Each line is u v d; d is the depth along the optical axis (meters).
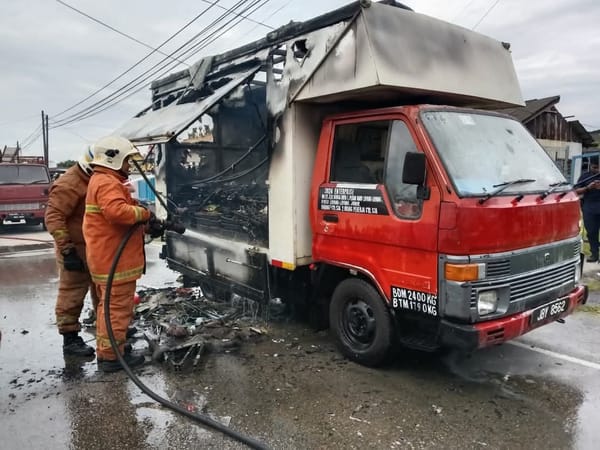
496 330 3.36
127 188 4.08
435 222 3.39
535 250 3.65
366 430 3.19
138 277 4.19
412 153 3.38
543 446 3.01
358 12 3.77
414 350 4.53
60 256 4.45
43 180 14.16
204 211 5.96
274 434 3.14
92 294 4.87
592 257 8.24
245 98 5.81
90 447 3.04
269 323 5.29
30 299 6.54
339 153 4.25
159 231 4.39
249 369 4.15
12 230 14.93
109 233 3.95
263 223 4.95
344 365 4.21
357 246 4.04
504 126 4.27
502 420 3.30
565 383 3.85
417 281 3.57
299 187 4.49
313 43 4.18
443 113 3.81
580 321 5.34
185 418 3.36
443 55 4.14
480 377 3.97
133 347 4.64
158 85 7.30
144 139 5.29
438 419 3.32
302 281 4.84
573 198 4.14
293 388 3.79
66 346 4.56
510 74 4.80
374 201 3.84
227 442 3.07
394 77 3.69
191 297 6.27
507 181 3.71
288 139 4.44
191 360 4.30
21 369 4.22
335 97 4.17
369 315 4.09
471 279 3.28
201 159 6.80
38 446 3.05
